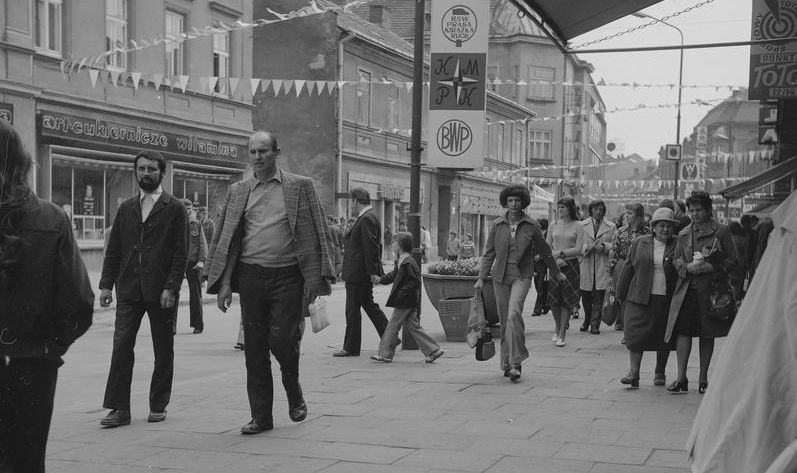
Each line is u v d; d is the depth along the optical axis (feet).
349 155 120.47
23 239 11.51
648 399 26.86
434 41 38.58
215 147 94.94
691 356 37.37
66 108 74.49
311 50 117.91
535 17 37.22
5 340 11.56
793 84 54.80
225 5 96.22
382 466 18.66
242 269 22.41
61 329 12.08
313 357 36.83
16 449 11.96
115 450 20.24
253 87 72.08
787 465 8.69
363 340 44.27
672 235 28.37
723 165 296.92
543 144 228.84
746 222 55.62
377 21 158.61
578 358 36.24
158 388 23.68
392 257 133.59
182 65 90.38
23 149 11.64
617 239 41.47
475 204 169.07
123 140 81.00
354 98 121.70
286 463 18.97
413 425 22.82
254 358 22.22
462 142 38.45
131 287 23.25
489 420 23.47
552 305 40.78
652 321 28.22
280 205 22.39
